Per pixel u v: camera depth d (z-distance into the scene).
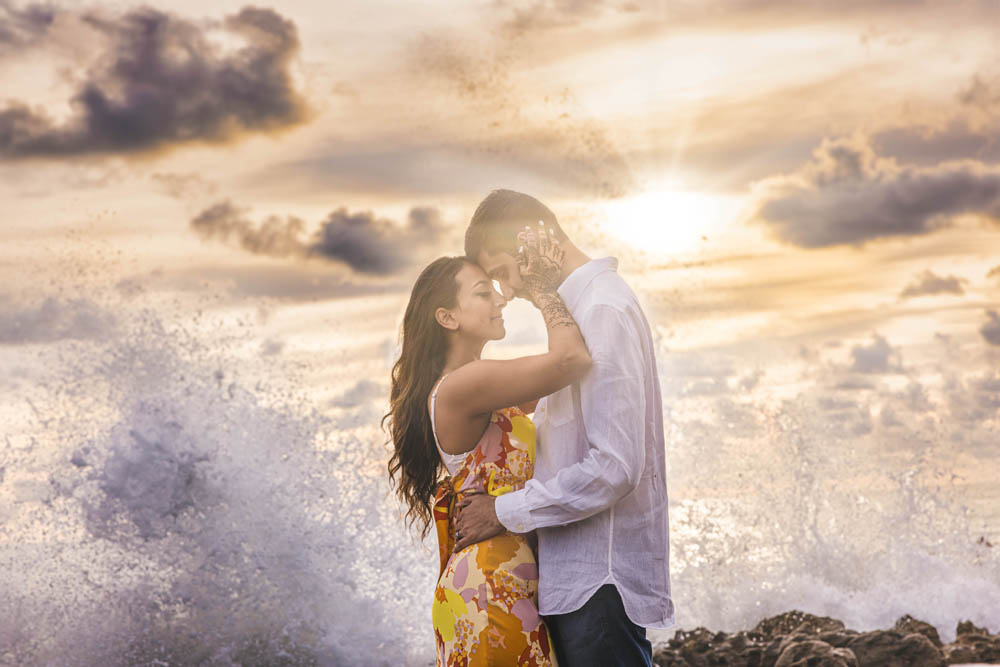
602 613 2.22
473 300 2.55
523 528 2.26
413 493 2.72
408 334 2.64
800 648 4.13
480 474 2.39
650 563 2.29
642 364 2.31
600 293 2.31
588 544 2.26
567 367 2.24
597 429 2.20
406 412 2.62
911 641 4.19
